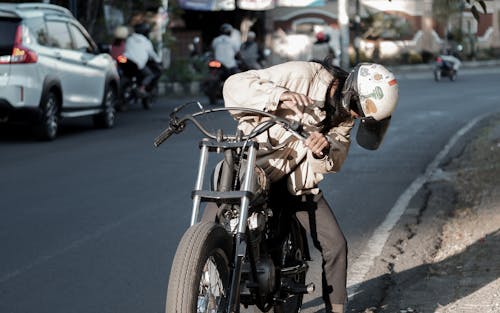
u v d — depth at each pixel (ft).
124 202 37.04
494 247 28.63
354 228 33.14
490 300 22.79
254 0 143.23
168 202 37.11
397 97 17.90
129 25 109.29
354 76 17.94
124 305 23.57
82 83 61.16
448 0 42.04
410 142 59.57
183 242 15.93
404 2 182.60
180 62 110.83
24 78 54.13
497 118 74.95
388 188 41.70
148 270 26.86
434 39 184.55
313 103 18.31
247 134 18.39
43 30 56.54
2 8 54.39
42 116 55.83
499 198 37.06
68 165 46.78
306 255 20.68
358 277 26.22
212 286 16.56
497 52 200.03
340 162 18.58
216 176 17.40
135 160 48.75
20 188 40.01
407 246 30.17
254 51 90.94
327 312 19.93
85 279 25.88
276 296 18.72
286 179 19.11
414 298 23.81
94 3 96.58
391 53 176.76
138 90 80.02
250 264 17.62
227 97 18.45
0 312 22.90
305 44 110.32
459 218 34.40
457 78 143.95
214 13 154.61
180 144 55.72
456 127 69.10
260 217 17.78
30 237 30.83
